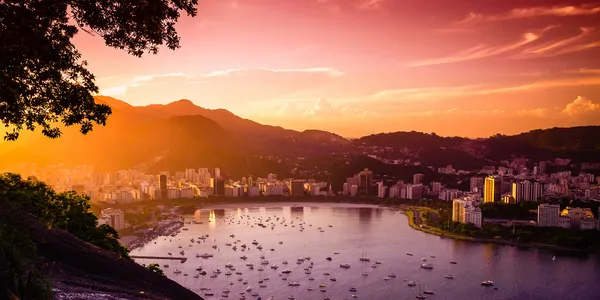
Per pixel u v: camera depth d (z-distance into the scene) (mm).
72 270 28703
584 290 136875
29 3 22172
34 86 25438
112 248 55531
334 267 163875
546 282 144625
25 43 22406
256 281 146875
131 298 25578
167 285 31062
